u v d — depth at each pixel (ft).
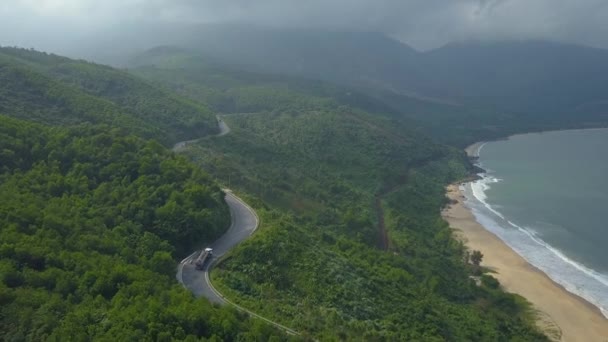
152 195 293.43
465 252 451.94
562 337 310.86
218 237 302.04
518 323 321.11
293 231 326.03
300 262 275.59
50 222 227.20
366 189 621.72
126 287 189.57
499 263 432.25
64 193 273.54
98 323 163.94
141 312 169.37
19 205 235.81
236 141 640.17
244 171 529.45
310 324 212.84
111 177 309.83
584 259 443.73
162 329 161.27
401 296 294.66
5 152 287.89
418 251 432.66
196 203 302.25
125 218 271.90
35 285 181.06
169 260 240.12
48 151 312.71
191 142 594.65
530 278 399.24
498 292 361.10
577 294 371.97
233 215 344.90
